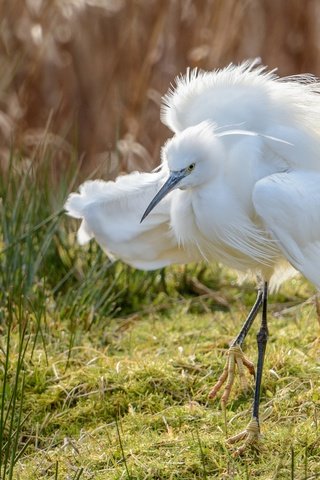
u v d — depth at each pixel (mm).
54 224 10258
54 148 13633
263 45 14938
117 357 8969
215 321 9922
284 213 7320
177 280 11023
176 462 6996
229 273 11164
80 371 8594
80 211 8531
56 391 8352
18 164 11969
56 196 11508
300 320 9742
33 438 7781
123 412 8133
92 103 15047
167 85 14680
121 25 14883
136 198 8422
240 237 7766
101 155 14164
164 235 8719
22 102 14336
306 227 7383
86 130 15016
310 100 7918
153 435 7562
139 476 6906
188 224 7922
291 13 14898
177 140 7578
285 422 7555
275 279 8555
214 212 7637
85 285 10086
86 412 8086
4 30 14773
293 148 7641
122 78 14852
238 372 8242
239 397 8133
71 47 15008
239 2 14242
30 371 8562
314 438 7160
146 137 14273
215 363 8695
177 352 9047
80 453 7367
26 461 7383
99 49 15023
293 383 8125
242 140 7668
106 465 7152
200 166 7527
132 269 10727
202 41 14539
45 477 7039
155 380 8367
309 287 10828
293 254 7445
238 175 7621
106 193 8445
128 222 8609
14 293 9781
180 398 8219
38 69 14656
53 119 14781
